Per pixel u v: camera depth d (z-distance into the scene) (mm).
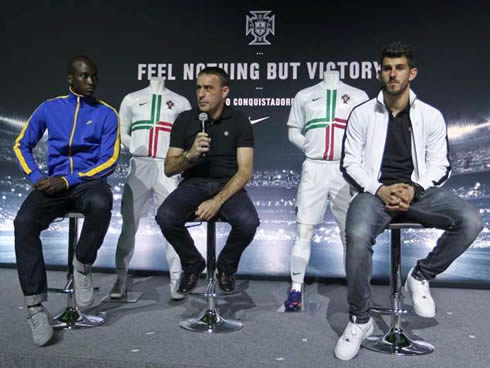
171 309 2932
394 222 2314
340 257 3682
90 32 3867
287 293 3355
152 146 3285
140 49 3814
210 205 2375
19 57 3934
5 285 3408
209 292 2549
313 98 3145
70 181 2469
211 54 3748
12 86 3939
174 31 3779
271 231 3730
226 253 2467
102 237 2494
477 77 3500
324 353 2209
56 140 2686
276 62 3691
